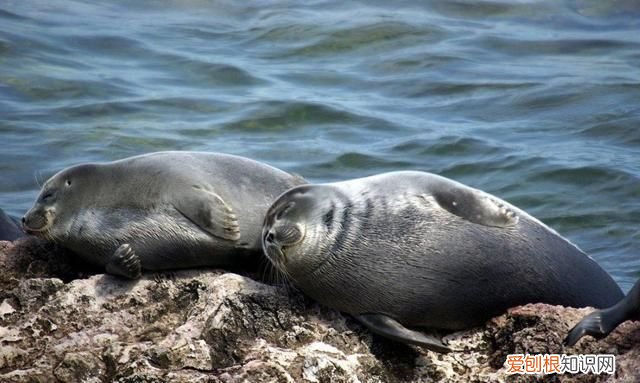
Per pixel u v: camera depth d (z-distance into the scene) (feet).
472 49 259.80
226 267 115.44
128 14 295.28
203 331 100.83
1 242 122.01
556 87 229.45
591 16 289.33
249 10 299.79
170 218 112.88
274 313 103.65
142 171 115.96
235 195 114.42
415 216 106.32
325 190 108.99
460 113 220.23
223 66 249.34
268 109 221.46
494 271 105.50
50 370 97.19
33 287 109.40
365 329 105.50
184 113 221.25
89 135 208.03
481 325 107.34
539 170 188.55
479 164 193.77
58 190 118.21
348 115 218.38
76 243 116.88
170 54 259.19
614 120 210.38
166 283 109.81
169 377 93.35
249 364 94.79
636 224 170.30
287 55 260.83
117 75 243.40
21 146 202.90
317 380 95.25
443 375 100.22
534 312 101.76
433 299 104.99
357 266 105.29
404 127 212.43
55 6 296.92
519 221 109.60
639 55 255.29
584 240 166.91
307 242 105.70
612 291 114.11
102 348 99.60
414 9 293.23
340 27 274.77
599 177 184.55
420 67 247.70
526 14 289.53
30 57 249.14
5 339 101.35
